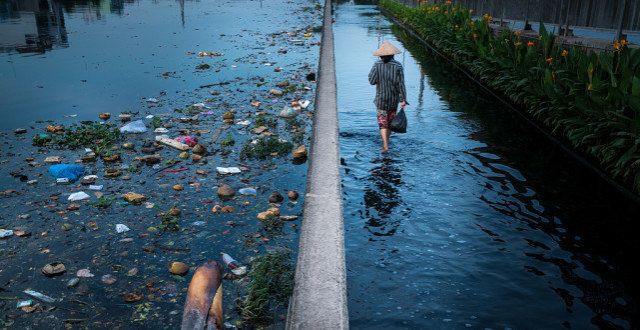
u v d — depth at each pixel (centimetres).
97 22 1888
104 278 389
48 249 429
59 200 518
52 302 361
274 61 1251
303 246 422
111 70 1097
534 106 796
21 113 795
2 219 475
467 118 850
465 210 512
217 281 287
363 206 518
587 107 646
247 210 504
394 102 679
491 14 1510
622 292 378
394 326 337
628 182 561
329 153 641
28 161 614
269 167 613
